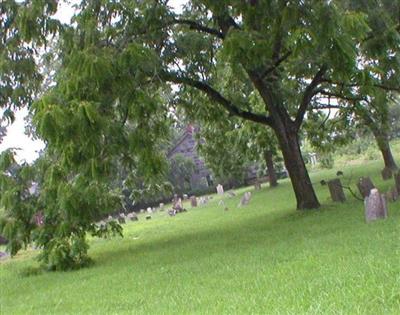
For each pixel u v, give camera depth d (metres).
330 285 7.03
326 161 40.97
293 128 18.00
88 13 14.37
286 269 8.83
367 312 5.58
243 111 18.12
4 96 15.39
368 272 7.27
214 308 7.13
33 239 15.13
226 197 36.00
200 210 29.86
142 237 19.86
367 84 14.94
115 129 12.81
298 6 12.28
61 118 10.65
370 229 11.09
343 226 12.51
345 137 25.70
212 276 9.65
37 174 14.38
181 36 16.64
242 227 16.88
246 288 8.09
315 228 13.20
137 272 11.84
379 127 24.92
